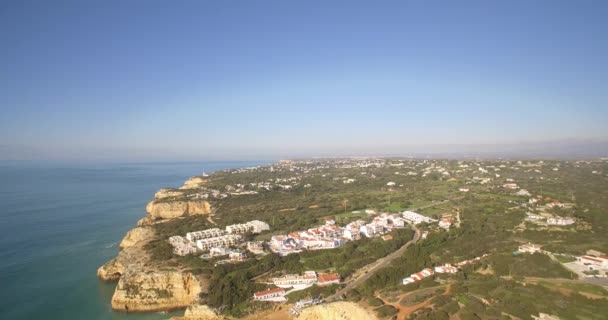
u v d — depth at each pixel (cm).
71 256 14762
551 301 7912
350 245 12938
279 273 11238
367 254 12331
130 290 10588
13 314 10012
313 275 10806
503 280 9156
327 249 12825
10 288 11681
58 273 12938
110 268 12356
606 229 12512
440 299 8556
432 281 9719
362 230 14600
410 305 8631
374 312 8488
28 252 15250
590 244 11162
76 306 10538
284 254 12519
